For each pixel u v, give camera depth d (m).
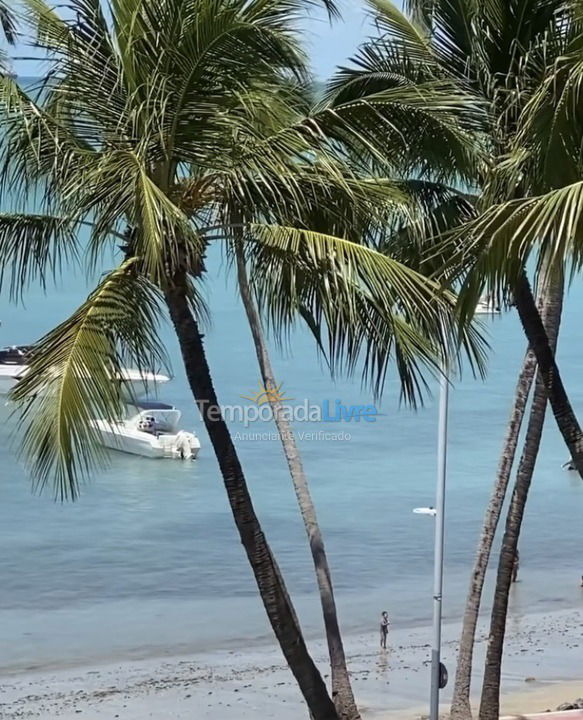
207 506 59.44
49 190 14.16
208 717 33.25
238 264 15.70
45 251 15.29
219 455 15.37
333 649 23.44
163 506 59.16
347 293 13.87
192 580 48.41
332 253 13.80
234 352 98.12
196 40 13.34
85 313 13.55
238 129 13.91
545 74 15.23
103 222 13.60
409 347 14.27
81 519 56.06
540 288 20.50
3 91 13.31
